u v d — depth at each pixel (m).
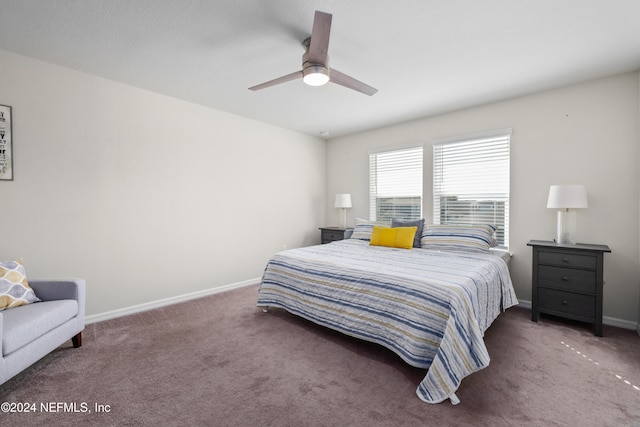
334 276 2.43
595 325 2.52
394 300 2.02
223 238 3.91
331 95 3.30
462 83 2.95
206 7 1.84
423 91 3.15
